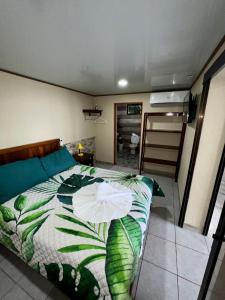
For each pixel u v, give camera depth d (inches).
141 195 74.1
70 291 44.4
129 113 219.5
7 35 47.4
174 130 148.1
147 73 88.1
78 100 148.6
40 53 61.0
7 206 63.6
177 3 33.6
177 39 49.6
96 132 187.3
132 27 43.2
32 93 100.1
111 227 52.8
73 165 113.0
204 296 36.9
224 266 33.6
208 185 72.8
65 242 46.8
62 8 35.1
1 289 52.6
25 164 83.4
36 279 55.4
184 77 96.0
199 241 74.1
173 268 61.0
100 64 73.5
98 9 35.7
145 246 71.1
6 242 58.2
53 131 121.1
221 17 37.7
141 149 161.0
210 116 65.5
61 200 68.6
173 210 98.3
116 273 39.9
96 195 69.5
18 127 93.1
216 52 56.2
